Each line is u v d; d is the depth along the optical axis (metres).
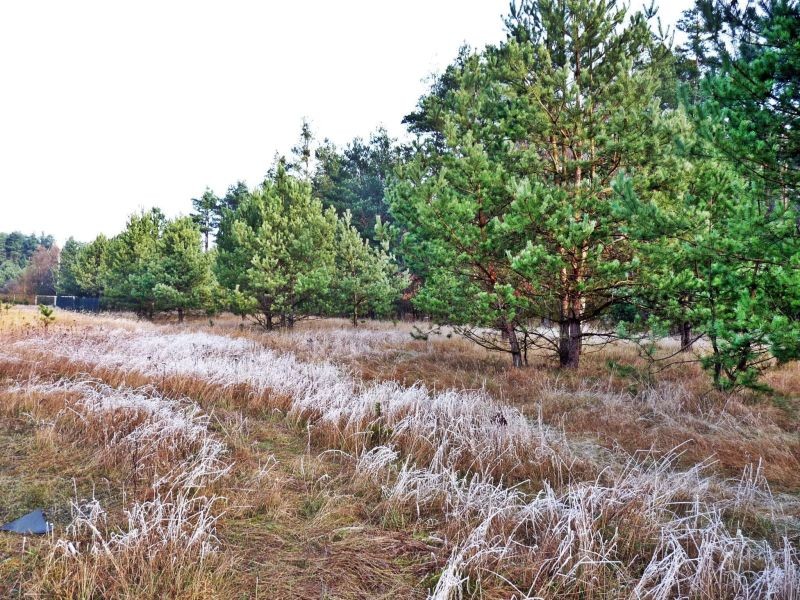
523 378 9.01
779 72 3.95
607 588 2.90
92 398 5.84
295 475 4.44
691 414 6.68
